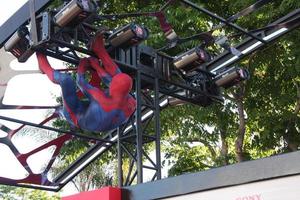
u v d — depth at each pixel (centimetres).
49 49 582
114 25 844
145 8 838
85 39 586
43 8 542
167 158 1062
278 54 854
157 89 667
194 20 793
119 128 656
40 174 787
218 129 976
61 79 549
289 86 889
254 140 945
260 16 804
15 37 570
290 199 392
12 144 757
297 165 388
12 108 704
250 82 891
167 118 935
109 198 492
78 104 558
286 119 888
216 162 984
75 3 512
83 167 813
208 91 722
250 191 415
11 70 689
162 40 778
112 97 542
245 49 704
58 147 798
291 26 665
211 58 695
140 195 489
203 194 445
